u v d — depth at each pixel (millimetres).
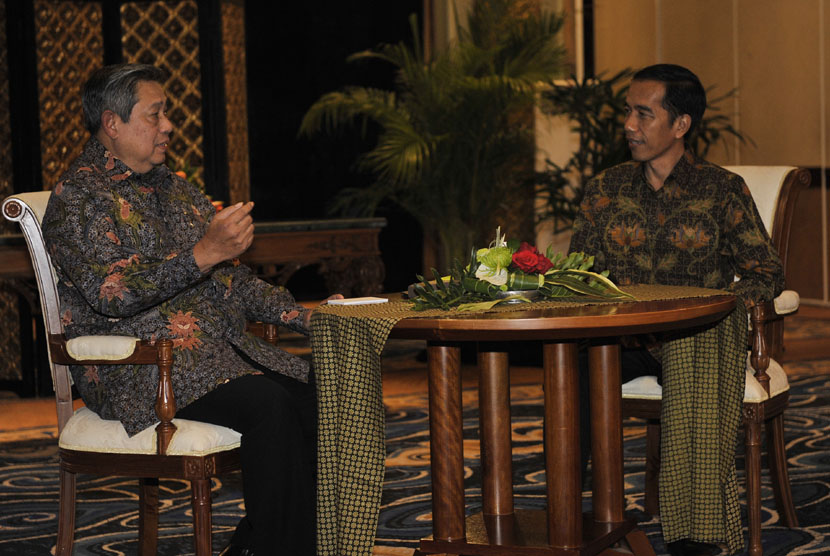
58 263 2777
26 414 5648
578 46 9484
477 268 2617
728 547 3041
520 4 7637
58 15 6727
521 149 7363
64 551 2918
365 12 9383
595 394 2811
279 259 6289
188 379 2734
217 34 7203
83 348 2730
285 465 2656
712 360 2893
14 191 6613
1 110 6602
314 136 9562
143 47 7152
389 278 9453
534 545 2617
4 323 6285
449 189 7336
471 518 2844
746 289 3129
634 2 9570
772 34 9078
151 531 3174
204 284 2990
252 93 9547
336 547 2621
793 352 6789
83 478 4289
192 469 2646
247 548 2658
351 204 9508
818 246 8898
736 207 3174
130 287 2688
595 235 3377
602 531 2732
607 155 7055
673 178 3262
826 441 4527
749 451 3102
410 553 3197
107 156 2889
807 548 3172
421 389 5961
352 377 2514
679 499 2934
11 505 3883
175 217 2988
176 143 7316
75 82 6867
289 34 9508
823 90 8781
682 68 3209
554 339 2490
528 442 4652
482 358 2848
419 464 4332
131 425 2723
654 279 3283
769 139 9180
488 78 6918
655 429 3514
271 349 3014
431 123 7176
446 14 8938
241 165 7637
